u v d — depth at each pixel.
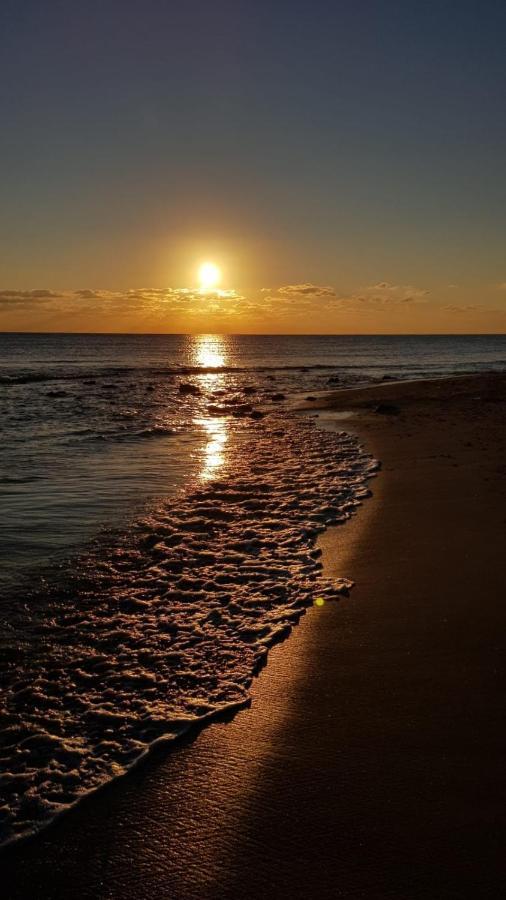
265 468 12.56
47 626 5.51
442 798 3.38
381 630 5.34
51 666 4.85
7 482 11.20
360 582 6.42
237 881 2.92
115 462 13.34
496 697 4.29
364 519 8.65
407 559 6.99
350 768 3.65
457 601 5.82
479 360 79.00
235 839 3.16
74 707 4.32
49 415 23.31
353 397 28.66
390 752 3.77
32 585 6.39
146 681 4.63
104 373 50.28
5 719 4.18
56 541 7.81
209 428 19.50
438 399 26.22
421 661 4.81
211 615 5.71
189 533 8.14
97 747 3.89
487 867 2.93
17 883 2.93
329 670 4.74
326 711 4.22
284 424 20.38
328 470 12.19
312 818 3.28
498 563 6.69
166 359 80.00
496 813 3.25
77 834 3.22
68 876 2.97
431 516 8.60
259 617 5.66
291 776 3.60
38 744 3.93
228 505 9.57
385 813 3.29
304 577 6.59
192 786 3.54
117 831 3.23
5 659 4.94
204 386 38.38
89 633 5.39
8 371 52.47
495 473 11.06
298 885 2.89
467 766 3.62
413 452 13.86
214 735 3.99
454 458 12.81
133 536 8.03
